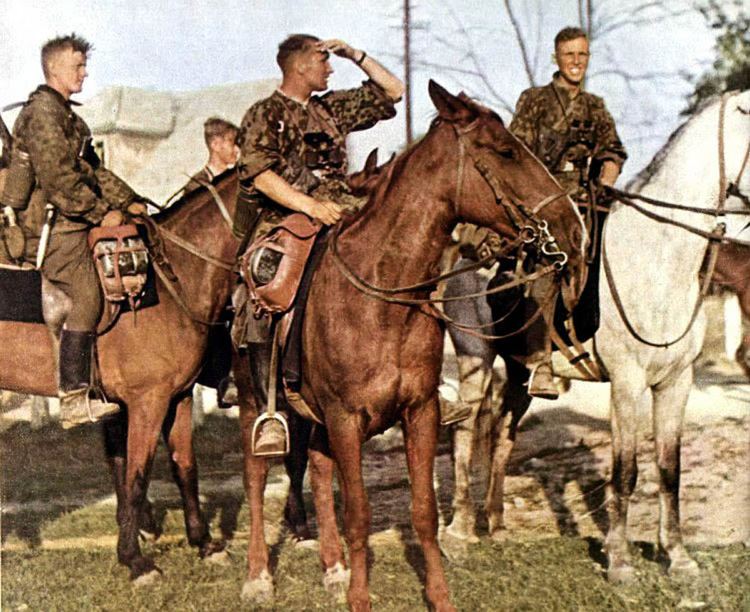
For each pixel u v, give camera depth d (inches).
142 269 180.2
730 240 176.7
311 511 233.1
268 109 165.6
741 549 195.5
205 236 187.8
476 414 200.8
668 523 185.2
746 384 326.3
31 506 236.2
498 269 194.2
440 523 211.3
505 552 195.0
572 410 310.7
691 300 181.3
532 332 187.2
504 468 207.5
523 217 147.9
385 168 159.2
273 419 162.4
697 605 169.6
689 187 180.9
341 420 152.2
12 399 312.5
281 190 162.4
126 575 189.2
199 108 379.6
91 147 186.4
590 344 184.4
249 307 164.4
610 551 181.3
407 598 174.6
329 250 156.9
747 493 228.4
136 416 184.4
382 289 149.2
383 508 231.1
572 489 236.7
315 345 154.6
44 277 183.8
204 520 208.5
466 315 199.9
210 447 288.2
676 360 182.4
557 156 185.9
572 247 149.2
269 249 160.9
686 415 292.0
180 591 183.3
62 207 179.2
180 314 185.0
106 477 256.7
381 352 149.6
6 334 184.7
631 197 177.9
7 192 183.0
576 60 186.4
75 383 180.7
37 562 199.5
